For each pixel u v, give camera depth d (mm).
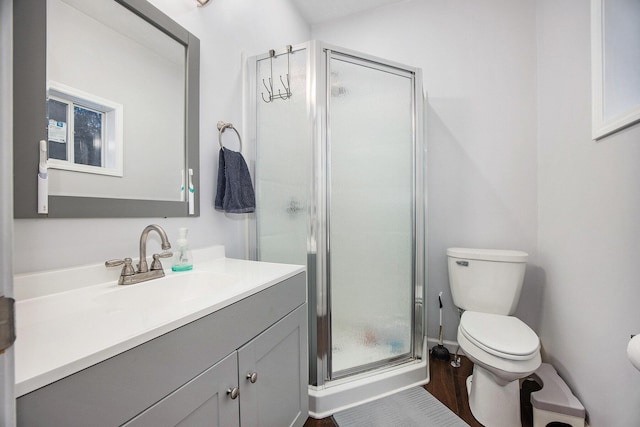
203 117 1290
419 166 1659
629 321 954
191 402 616
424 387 1531
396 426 1252
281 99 1516
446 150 1963
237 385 760
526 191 1794
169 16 1114
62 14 797
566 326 1399
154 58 1065
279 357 977
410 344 1650
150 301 898
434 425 1260
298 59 1478
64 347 460
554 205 1556
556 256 1522
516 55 1818
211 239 1350
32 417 373
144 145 1031
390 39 2102
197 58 1237
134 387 501
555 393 1271
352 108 1541
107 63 915
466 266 1679
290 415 1044
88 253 859
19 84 700
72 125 821
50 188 769
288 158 1500
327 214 1432
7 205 291
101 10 896
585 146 1263
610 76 1083
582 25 1309
